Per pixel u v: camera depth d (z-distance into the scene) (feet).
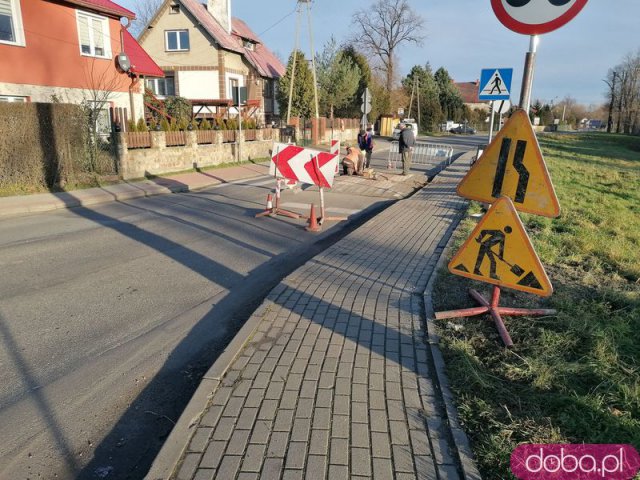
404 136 56.85
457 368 11.95
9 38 52.11
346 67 149.38
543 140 136.46
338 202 40.57
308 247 26.35
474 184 14.21
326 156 31.22
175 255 24.23
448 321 14.92
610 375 11.56
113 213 35.47
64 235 28.37
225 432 9.68
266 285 20.08
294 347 13.34
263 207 37.86
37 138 42.83
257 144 80.33
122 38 65.87
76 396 12.03
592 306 15.69
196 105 102.22
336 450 9.18
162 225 31.19
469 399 10.75
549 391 11.15
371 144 62.49
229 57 114.73
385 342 13.65
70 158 46.11
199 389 11.10
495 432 9.71
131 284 19.97
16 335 15.24
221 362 12.32
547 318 14.88
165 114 78.38
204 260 23.47
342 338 13.91
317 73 146.92
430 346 13.32
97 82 61.98
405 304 16.48
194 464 8.82
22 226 31.04
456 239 25.25
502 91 32.01
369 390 11.18
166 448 9.18
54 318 16.55
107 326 15.99
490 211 13.65
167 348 14.57
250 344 13.55
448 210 35.17
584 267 20.49
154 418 11.25
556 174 57.62
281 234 29.17
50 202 37.76
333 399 10.80
